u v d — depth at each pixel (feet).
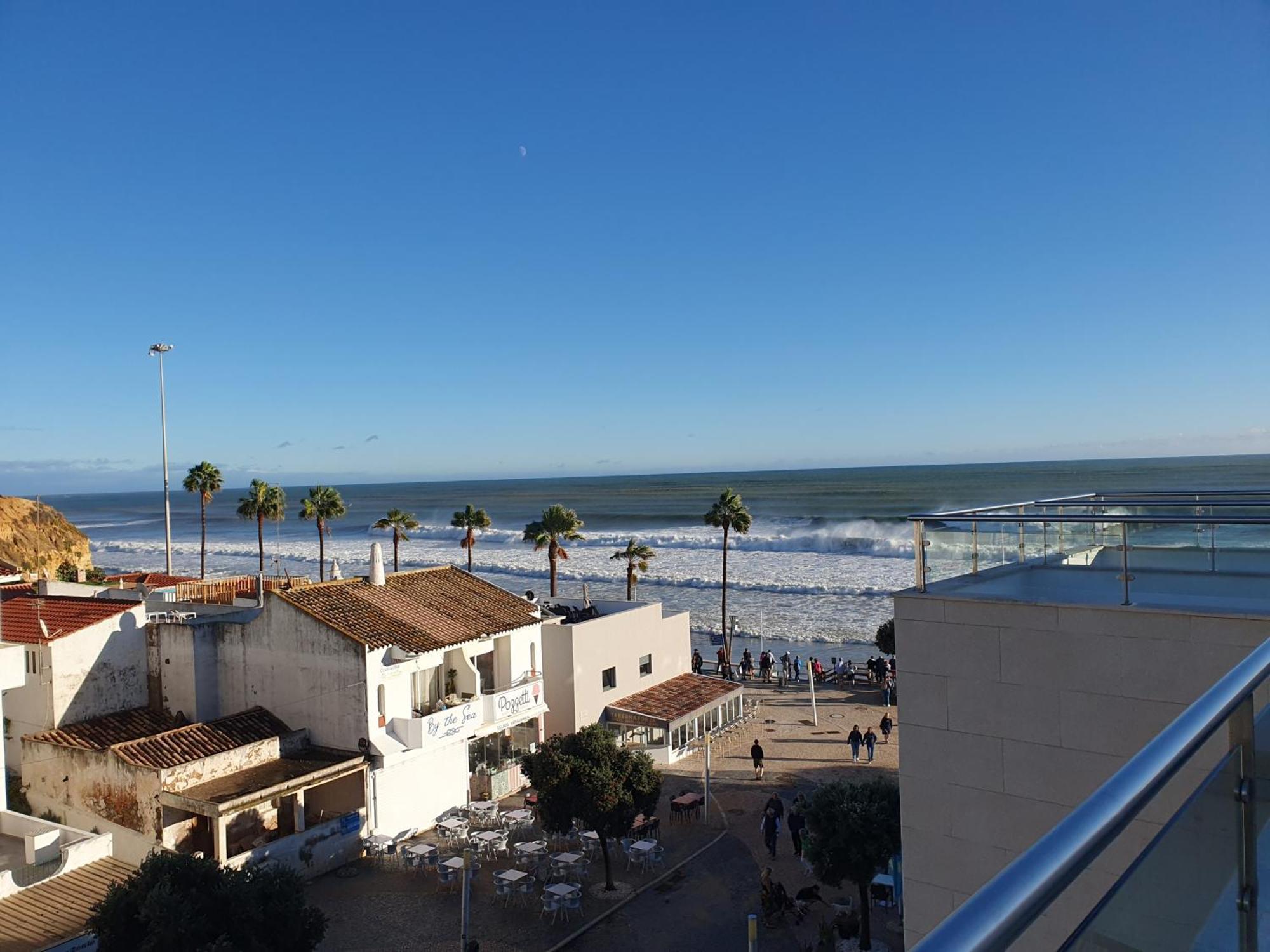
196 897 53.06
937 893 27.12
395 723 85.61
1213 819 9.02
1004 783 25.81
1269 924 9.33
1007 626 25.68
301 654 86.12
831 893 73.00
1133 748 23.72
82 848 66.74
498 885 71.67
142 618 92.68
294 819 80.53
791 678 149.28
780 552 308.81
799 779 100.94
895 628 27.94
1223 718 8.57
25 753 80.84
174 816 74.02
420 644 87.20
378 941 66.08
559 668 107.45
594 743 74.13
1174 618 23.11
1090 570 30.12
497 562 305.73
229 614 99.96
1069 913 13.58
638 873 78.02
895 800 61.16
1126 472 596.70
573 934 66.85
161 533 512.22
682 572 266.16
